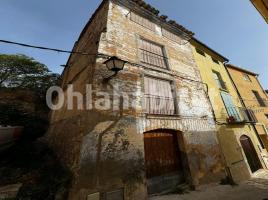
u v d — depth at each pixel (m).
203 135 6.93
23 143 7.42
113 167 4.18
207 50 11.22
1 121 8.10
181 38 9.27
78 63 7.34
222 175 6.69
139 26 7.27
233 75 12.79
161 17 8.28
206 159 6.50
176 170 5.86
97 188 3.77
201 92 8.19
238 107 10.70
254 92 13.90
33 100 11.85
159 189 5.22
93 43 6.19
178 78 7.35
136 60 6.21
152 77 6.50
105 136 4.35
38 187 3.99
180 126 6.30
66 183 3.88
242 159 8.11
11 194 3.66
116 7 6.71
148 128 5.34
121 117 4.85
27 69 13.46
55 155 6.33
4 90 11.43
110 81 5.04
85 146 4.00
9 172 4.75
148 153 5.43
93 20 7.66
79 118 4.89
